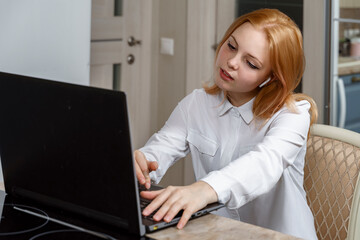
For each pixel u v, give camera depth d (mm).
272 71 1573
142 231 1163
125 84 3703
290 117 1566
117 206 1181
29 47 2609
